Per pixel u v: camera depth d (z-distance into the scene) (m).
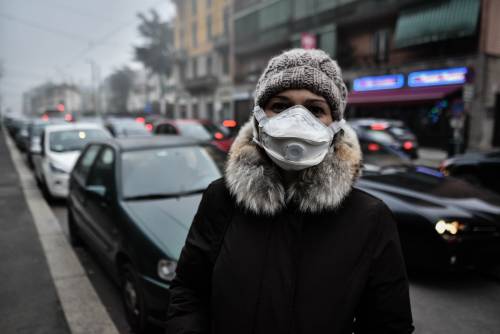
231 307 1.04
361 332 1.10
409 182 4.27
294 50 1.19
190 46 39.22
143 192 3.37
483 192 4.05
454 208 3.57
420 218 3.52
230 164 1.15
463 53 16.14
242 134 1.19
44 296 3.37
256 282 1.04
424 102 16.89
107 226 3.35
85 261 4.25
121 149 3.80
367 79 20.25
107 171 3.71
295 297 1.02
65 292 3.42
